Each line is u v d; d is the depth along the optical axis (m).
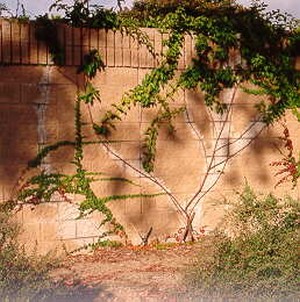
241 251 5.91
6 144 8.71
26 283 5.69
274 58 10.45
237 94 10.23
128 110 9.46
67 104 9.06
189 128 9.91
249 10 10.45
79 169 9.18
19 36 8.74
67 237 9.15
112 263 8.73
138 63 9.50
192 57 9.87
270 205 6.24
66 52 9.02
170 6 11.18
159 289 7.30
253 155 10.37
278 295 5.84
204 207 10.05
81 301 6.77
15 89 8.74
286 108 10.58
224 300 5.80
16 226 6.32
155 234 9.76
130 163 9.53
